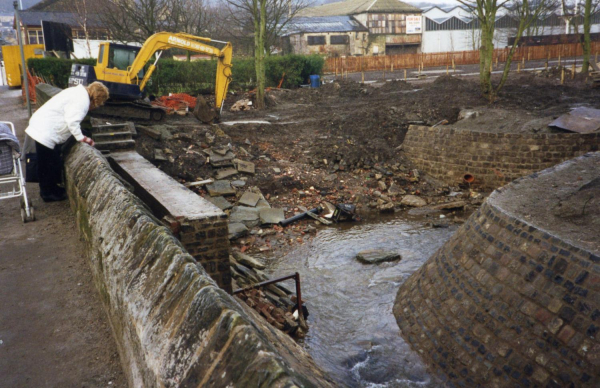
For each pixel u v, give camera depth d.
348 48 66.38
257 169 18.64
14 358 3.67
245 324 1.83
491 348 7.36
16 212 7.38
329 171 19.52
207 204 8.49
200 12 40.78
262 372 1.58
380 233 15.02
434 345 8.34
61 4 50.72
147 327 2.44
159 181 9.56
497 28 69.00
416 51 71.00
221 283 8.24
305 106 29.38
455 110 24.92
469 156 19.42
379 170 19.89
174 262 2.63
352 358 8.53
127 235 3.51
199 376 1.83
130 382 2.93
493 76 39.62
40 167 7.45
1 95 29.11
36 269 5.29
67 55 35.56
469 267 8.49
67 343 3.85
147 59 19.80
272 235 14.90
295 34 62.91
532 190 9.56
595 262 6.54
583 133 18.33
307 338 9.20
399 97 30.27
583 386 6.11
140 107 19.20
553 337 6.64
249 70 34.91
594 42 56.47
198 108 21.81
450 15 70.12
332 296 10.95
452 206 17.25
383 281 11.53
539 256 7.27
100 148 11.30
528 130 20.09
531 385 6.65
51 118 7.03
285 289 10.99
